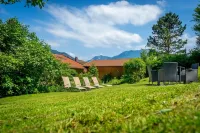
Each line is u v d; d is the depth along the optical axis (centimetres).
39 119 355
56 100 719
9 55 1331
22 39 1445
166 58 2309
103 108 390
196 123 197
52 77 1691
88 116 321
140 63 2272
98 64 4222
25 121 352
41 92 1512
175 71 1093
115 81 2919
